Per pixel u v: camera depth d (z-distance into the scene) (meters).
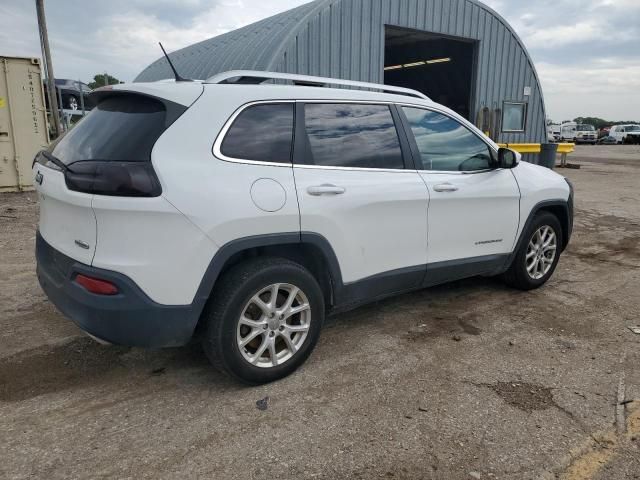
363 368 3.56
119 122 3.05
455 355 3.77
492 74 14.16
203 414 3.01
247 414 3.01
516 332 4.18
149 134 2.89
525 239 4.91
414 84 17.81
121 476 2.49
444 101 16.23
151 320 2.85
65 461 2.59
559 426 2.91
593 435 2.83
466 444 2.75
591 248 7.13
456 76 15.40
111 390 3.27
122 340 2.88
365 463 2.60
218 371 3.52
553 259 5.27
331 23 10.47
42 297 4.86
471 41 13.58
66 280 3.00
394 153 3.88
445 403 3.13
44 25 14.06
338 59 10.68
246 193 3.05
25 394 3.21
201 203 2.88
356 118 3.72
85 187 2.79
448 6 12.59
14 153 11.30
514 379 3.43
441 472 2.54
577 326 4.31
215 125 3.06
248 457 2.64
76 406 3.08
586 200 11.66
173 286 2.86
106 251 2.78
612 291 5.21
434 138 4.18
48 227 3.28
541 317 4.50
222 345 3.07
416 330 4.21
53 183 3.05
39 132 11.52
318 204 3.34
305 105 3.48
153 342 2.93
